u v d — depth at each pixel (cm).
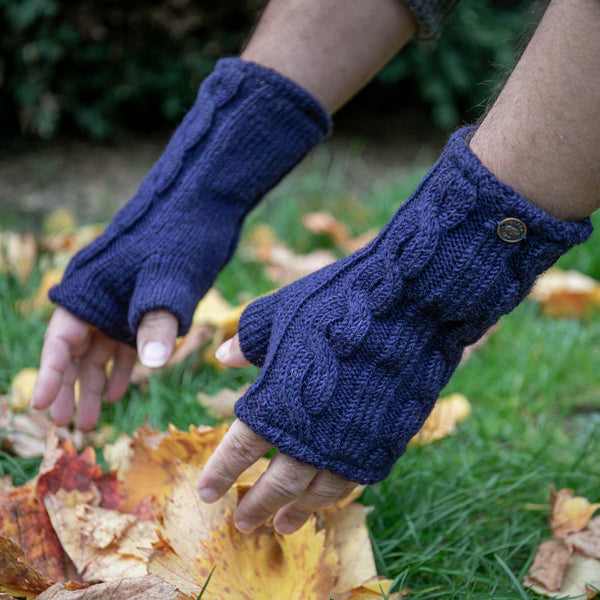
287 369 62
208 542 68
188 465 71
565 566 72
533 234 61
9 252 121
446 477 82
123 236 75
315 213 154
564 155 59
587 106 58
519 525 78
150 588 63
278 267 124
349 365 63
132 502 73
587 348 106
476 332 63
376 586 68
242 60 77
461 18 222
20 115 206
